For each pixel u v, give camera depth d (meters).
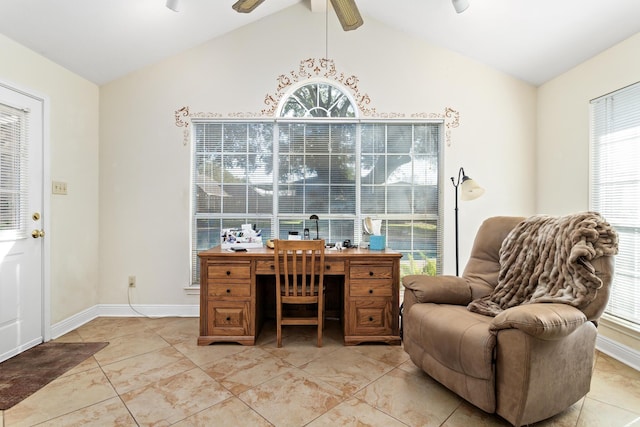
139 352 2.19
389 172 3.02
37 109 2.31
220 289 2.32
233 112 2.92
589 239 1.53
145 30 2.47
